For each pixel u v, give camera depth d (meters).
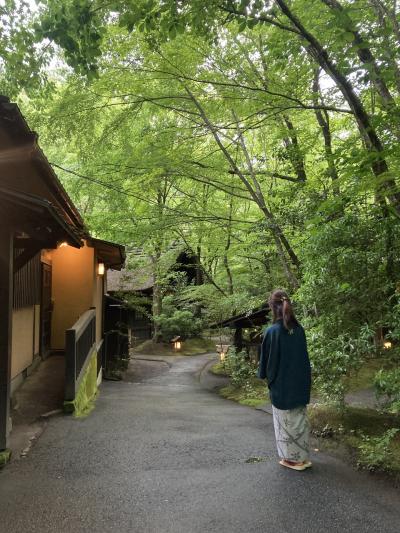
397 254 4.70
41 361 9.46
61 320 10.95
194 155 9.30
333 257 4.95
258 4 4.41
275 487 3.66
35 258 8.73
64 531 2.94
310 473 3.98
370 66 4.25
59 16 4.64
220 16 5.16
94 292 11.28
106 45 7.16
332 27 4.38
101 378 13.30
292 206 7.75
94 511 3.23
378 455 3.99
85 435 5.27
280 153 8.28
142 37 6.98
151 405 7.94
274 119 8.25
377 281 4.77
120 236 10.81
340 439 4.73
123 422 6.03
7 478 3.88
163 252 17.52
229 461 4.35
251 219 12.73
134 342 24.28
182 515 3.16
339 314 4.89
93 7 4.87
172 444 4.95
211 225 10.96
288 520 3.09
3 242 4.39
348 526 3.01
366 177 4.34
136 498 3.45
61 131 8.30
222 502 3.38
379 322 4.59
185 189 11.49
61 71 7.78
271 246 10.45
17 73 6.23
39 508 3.28
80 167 11.21
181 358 21.03
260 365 4.28
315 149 8.75
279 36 5.90
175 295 23.70
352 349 4.57
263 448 4.82
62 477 3.90
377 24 5.58
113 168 9.21
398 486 3.66
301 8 5.56
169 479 3.85
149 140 8.67
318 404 5.87
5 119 4.46
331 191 6.75
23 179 5.61
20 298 7.44
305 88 7.44
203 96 8.01
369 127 4.39
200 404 8.73
